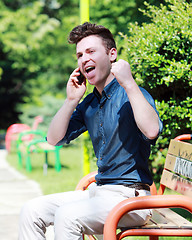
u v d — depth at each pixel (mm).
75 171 19703
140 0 17531
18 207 12555
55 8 41344
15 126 26438
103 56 5480
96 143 5613
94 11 21609
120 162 5312
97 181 5582
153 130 4977
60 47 41156
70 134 5918
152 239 6410
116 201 5148
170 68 7738
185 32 7816
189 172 5926
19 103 45375
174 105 8234
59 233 4980
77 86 5793
